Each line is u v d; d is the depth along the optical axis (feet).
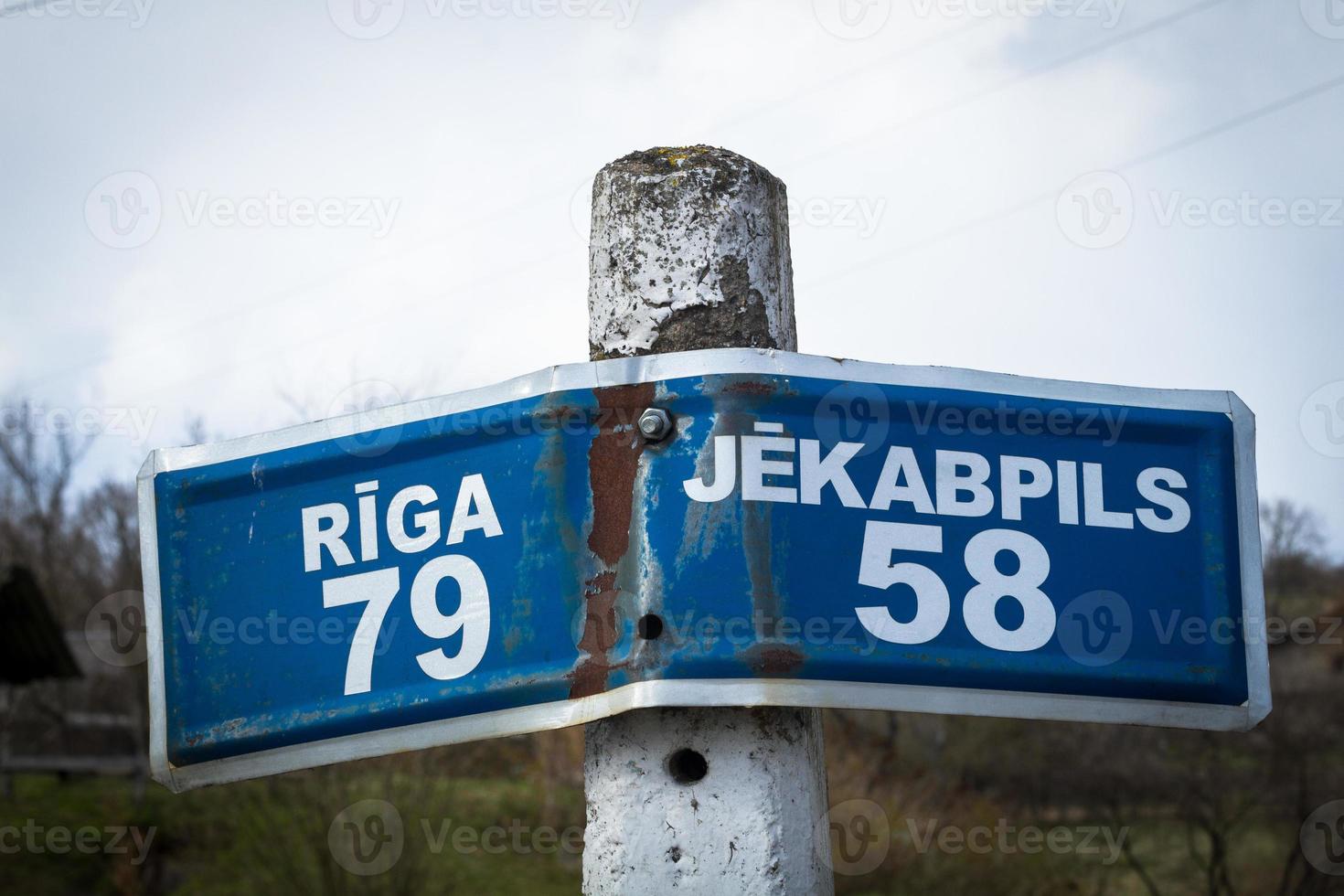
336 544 6.35
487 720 5.93
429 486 6.24
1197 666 6.13
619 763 6.14
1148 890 57.93
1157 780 62.90
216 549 6.55
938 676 5.77
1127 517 6.20
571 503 5.96
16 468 79.00
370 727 6.12
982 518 5.99
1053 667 5.91
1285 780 61.67
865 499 5.86
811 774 6.28
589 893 6.16
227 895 49.14
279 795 53.16
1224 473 6.38
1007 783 64.64
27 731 67.46
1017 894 54.75
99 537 78.74
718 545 5.72
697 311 6.52
